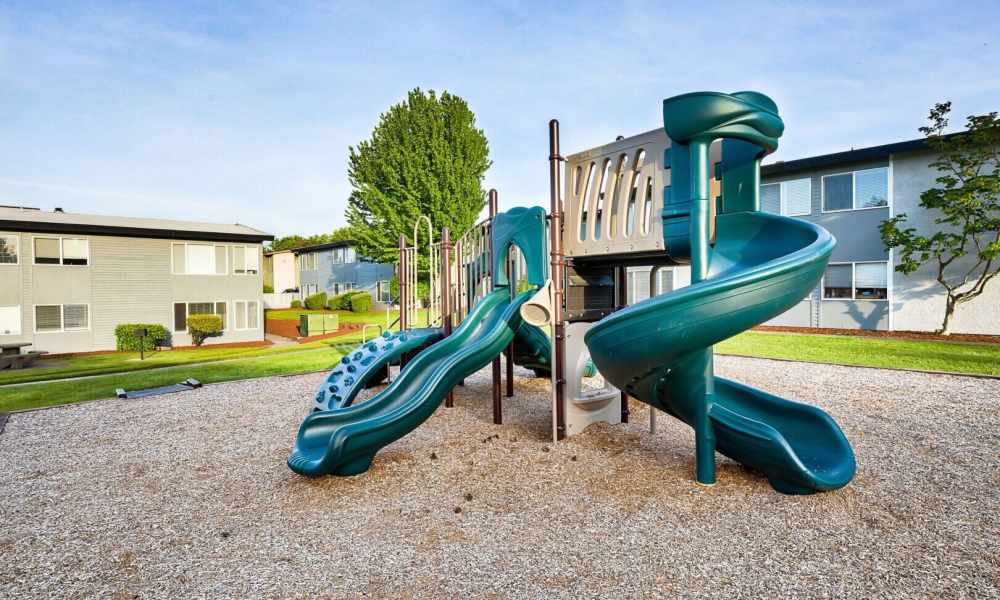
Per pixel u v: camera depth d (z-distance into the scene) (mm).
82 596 2467
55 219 18406
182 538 3064
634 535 2975
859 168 14211
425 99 26062
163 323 19266
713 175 3912
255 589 2502
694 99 3371
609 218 4711
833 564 2619
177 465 4434
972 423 5191
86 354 16906
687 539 2912
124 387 8422
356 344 16109
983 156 11828
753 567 2604
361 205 27969
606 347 3432
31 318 17000
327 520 3277
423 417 4281
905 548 2771
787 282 3004
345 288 36469
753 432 3439
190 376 9531
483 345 4824
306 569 2678
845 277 14625
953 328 13055
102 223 18781
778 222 3488
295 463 3799
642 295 18469
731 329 3057
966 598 2312
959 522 3072
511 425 5566
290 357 12852
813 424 3963
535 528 3098
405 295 8359
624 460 4305
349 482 3936
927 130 12492
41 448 4977
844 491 3551
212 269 20266
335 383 5543
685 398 3752
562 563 2682
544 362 6965
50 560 2822
